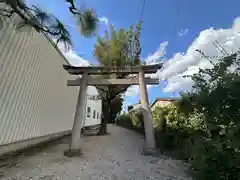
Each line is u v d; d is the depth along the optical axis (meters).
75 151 3.70
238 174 1.75
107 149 4.38
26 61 4.32
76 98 9.24
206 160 2.05
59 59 6.69
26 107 4.34
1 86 3.40
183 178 2.32
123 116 15.52
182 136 3.49
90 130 10.63
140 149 4.41
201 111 2.31
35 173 2.50
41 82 5.18
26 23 2.41
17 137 3.95
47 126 5.64
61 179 2.27
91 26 2.68
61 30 2.45
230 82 1.74
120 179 2.31
